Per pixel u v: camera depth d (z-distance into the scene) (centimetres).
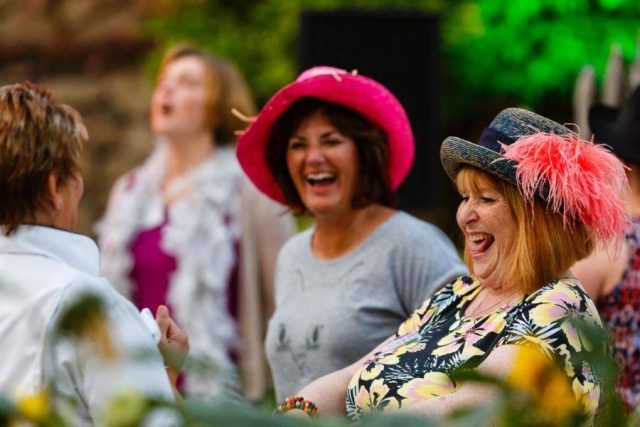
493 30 1260
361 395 382
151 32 1428
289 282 520
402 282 494
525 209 363
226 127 757
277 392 516
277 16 1288
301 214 544
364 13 861
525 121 382
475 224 373
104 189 1502
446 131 1333
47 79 1573
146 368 319
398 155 523
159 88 755
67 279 346
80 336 177
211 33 1323
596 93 782
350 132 508
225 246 706
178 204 719
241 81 772
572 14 1232
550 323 344
